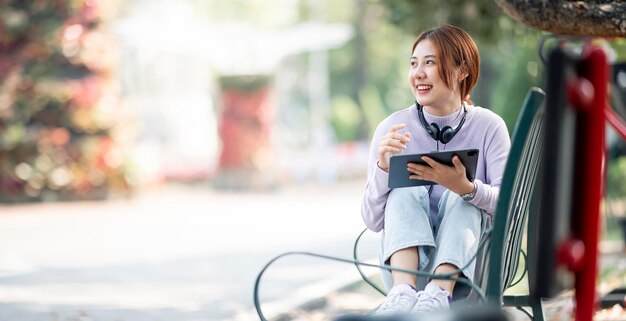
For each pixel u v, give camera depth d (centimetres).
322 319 786
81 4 2325
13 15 2288
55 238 1498
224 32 2992
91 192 2370
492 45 1170
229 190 3003
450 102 475
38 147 2323
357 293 940
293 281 1038
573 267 308
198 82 3844
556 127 297
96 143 2367
